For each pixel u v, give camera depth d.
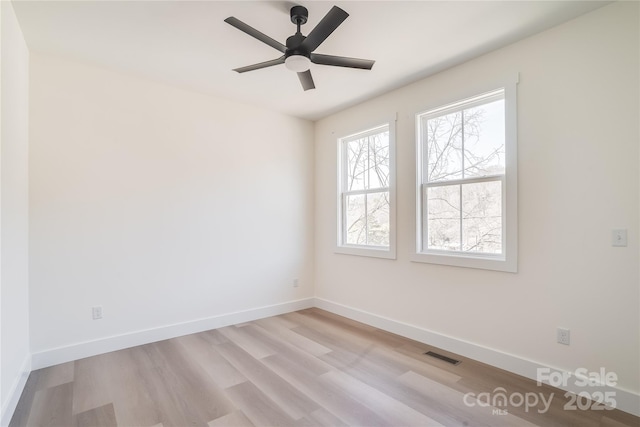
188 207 3.49
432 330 3.14
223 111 3.75
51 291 2.73
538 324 2.45
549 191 2.40
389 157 3.55
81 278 2.88
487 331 2.75
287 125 4.33
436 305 3.11
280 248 4.24
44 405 2.14
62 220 2.79
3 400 1.90
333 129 4.31
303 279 4.48
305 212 4.51
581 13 2.23
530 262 2.49
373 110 3.75
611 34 2.13
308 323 3.83
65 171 2.81
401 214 3.43
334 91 3.55
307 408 2.10
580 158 2.26
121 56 2.80
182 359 2.83
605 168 2.16
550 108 2.39
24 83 2.51
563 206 2.33
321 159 4.51
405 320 3.38
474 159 2.92
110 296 3.02
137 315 3.16
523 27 2.38
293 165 4.38
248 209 3.95
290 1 2.10
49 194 2.74
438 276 3.10
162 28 2.39
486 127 2.85
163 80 3.27
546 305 2.41
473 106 2.93
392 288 3.52
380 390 2.32
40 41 2.54
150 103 3.26
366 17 2.26
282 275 4.25
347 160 4.24
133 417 2.02
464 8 2.17
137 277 3.16
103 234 2.99
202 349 3.05
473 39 2.54
